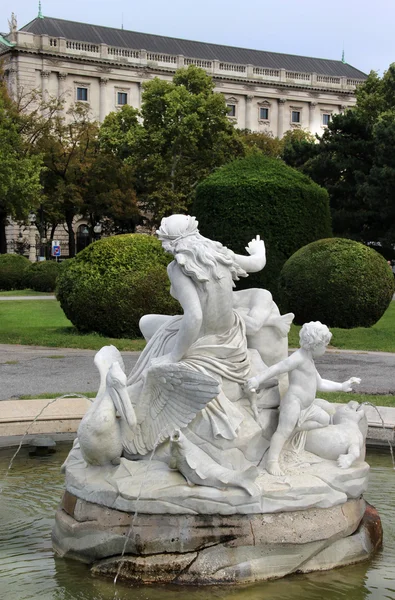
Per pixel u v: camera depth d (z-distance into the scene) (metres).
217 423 4.24
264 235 18.91
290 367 4.40
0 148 34.47
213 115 45.06
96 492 4.14
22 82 63.50
